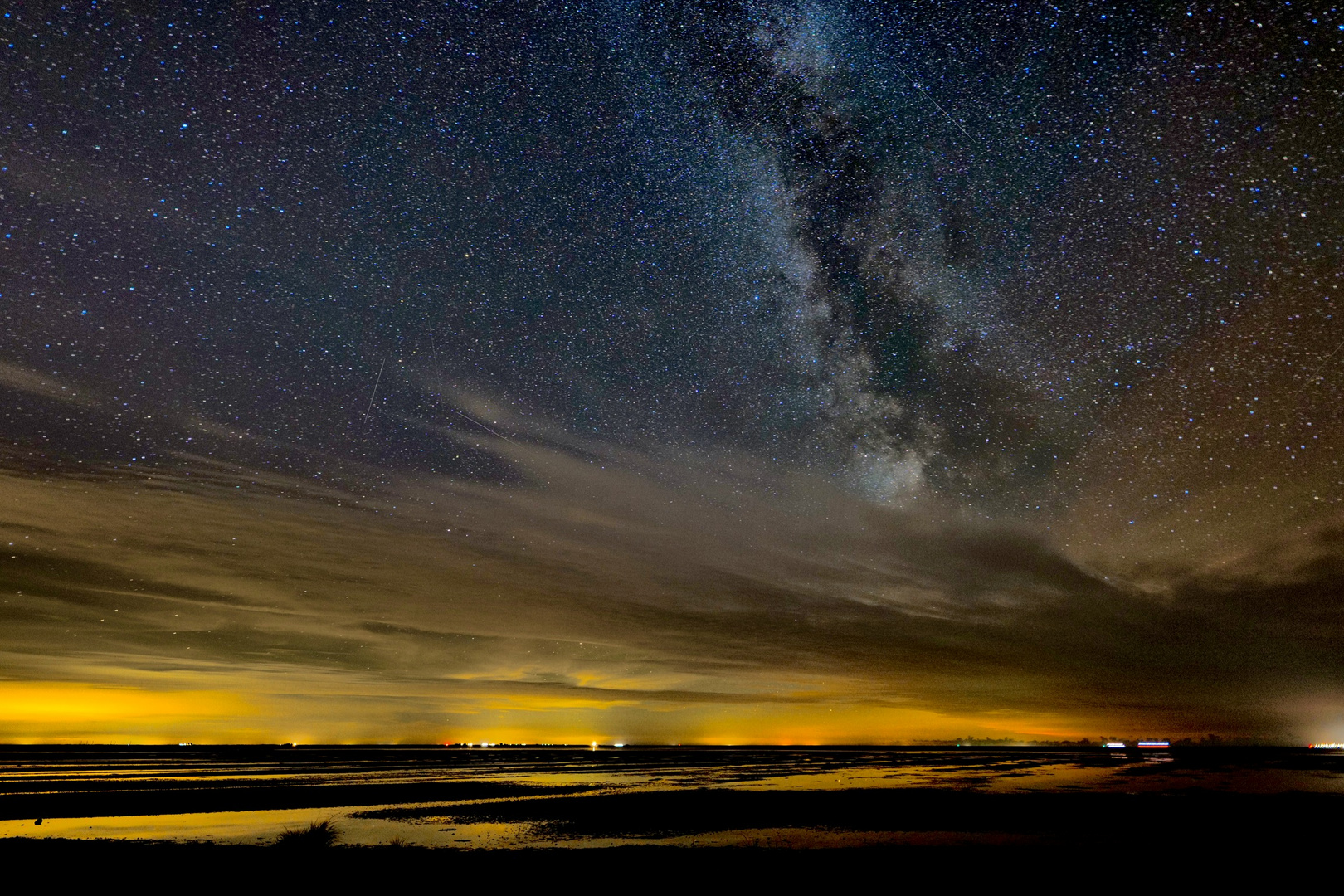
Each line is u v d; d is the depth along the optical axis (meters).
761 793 27.45
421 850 15.12
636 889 11.97
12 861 13.82
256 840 16.11
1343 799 25.31
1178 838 16.98
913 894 11.73
